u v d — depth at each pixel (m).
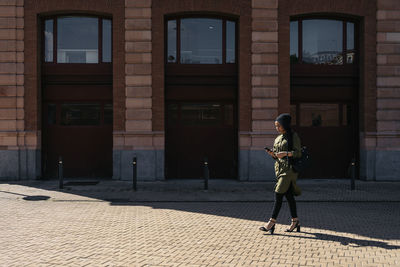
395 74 14.57
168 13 14.42
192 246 6.09
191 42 15.02
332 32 15.18
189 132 14.95
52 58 14.88
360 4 14.60
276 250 5.88
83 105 14.88
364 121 14.65
